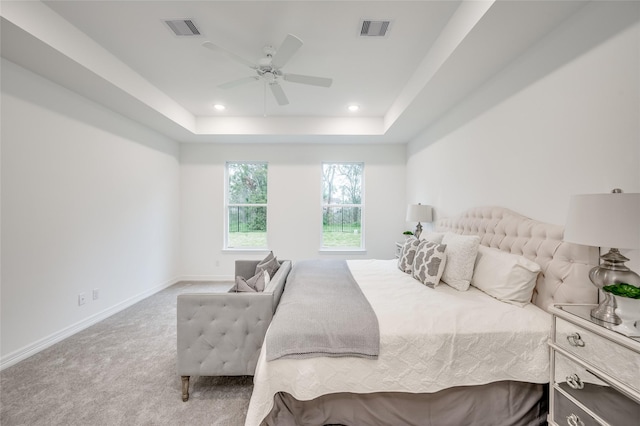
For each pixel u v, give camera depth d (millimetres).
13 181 2129
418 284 2137
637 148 1279
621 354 1031
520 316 1501
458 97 2738
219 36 2186
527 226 1837
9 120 2102
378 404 1393
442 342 1376
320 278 2281
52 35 1914
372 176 4699
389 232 4715
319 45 2287
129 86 2684
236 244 4797
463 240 2051
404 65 2604
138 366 2064
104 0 1807
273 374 1314
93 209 2877
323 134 4090
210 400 1698
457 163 2912
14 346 2121
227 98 3439
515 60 2043
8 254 2094
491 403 1407
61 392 1769
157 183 4016
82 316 2727
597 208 1092
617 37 1349
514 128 2061
